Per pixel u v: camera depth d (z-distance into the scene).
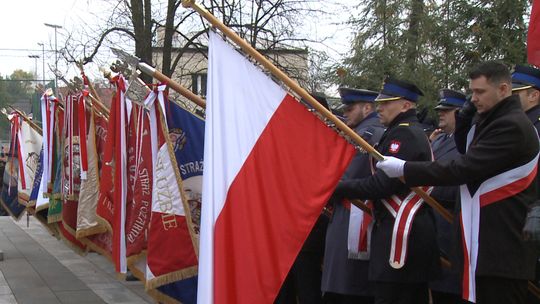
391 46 9.39
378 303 3.60
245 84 3.12
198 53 13.20
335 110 5.39
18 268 8.42
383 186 3.38
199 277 2.95
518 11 8.64
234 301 2.96
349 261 3.96
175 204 4.51
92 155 6.38
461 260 3.12
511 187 2.95
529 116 3.84
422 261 3.50
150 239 4.50
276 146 3.12
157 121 4.65
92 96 6.49
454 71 9.02
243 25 11.48
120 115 5.21
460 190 3.13
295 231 3.07
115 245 5.09
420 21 9.30
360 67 9.47
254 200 3.05
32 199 8.81
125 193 5.10
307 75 11.81
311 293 4.64
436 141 5.05
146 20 11.20
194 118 4.77
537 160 3.02
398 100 3.69
